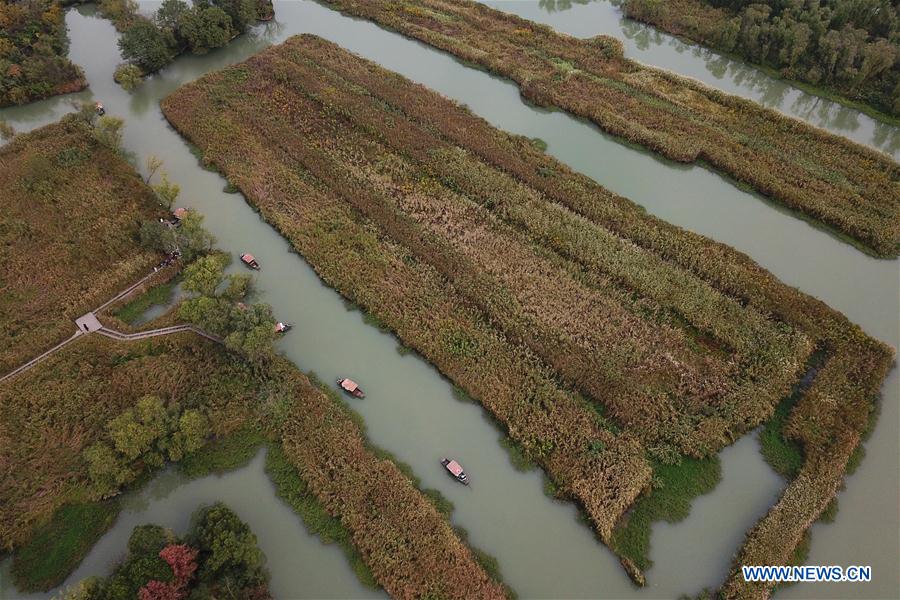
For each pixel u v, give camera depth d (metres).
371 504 47.72
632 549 46.44
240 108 85.50
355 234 68.06
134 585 39.53
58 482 48.75
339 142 80.81
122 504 48.88
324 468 49.84
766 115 84.31
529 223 69.19
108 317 59.75
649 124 83.69
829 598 44.19
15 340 57.41
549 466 50.06
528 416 52.75
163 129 84.44
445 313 60.34
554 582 45.12
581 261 65.69
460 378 55.41
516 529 47.56
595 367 56.03
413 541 45.78
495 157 77.94
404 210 71.56
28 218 68.75
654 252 67.06
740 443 52.53
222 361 56.69
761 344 57.75
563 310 60.72
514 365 56.28
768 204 74.31
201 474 50.16
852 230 69.50
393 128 82.38
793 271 66.56
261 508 48.41
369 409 54.47
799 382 56.34
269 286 64.25
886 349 57.50
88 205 70.38
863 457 51.69
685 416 53.00
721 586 44.41
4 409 52.78
